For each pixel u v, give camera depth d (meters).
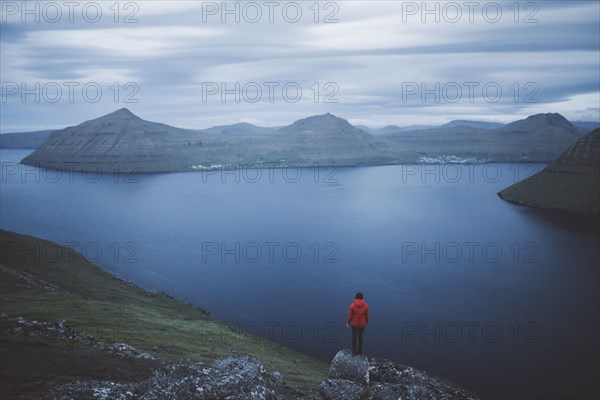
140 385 23.73
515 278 173.88
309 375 61.28
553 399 83.94
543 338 114.81
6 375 22.66
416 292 156.62
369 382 29.25
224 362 30.91
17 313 68.38
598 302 143.88
